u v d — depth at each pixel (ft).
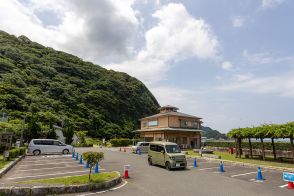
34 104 194.08
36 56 306.14
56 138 144.87
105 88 299.99
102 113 254.68
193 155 87.66
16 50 281.33
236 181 39.11
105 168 52.13
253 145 100.17
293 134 59.57
